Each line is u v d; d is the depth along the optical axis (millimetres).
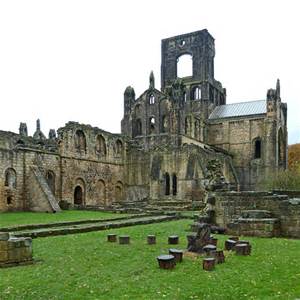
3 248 15594
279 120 90688
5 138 57906
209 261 15008
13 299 11375
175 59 102375
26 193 49469
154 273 14430
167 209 47875
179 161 64312
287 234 24891
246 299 11227
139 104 84000
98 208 48906
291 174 65062
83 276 13984
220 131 93500
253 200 26766
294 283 12906
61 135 57156
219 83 105938
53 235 25219
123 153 69750
